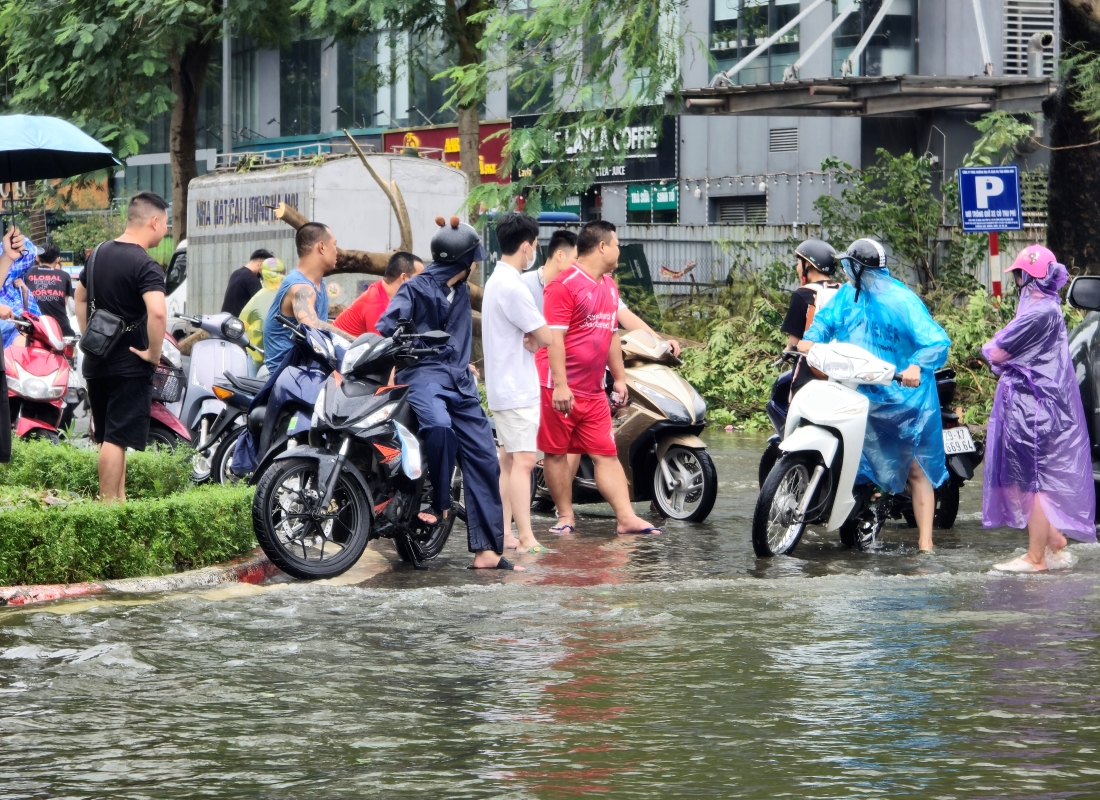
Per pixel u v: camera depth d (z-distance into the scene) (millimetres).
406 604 9164
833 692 6859
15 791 5367
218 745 5965
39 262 18688
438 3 31859
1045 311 10672
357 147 22844
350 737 6082
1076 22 22047
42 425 15039
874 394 11570
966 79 29297
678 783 5422
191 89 38031
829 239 29500
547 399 12648
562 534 12812
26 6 33688
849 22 35281
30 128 12750
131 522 9812
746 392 25688
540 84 26344
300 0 31250
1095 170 23156
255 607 9023
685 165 40875
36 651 7691
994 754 5812
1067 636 8195
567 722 6316
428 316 10688
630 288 30266
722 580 10164
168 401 13883
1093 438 12891
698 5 38938
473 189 25547
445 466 10578
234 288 19250
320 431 10219
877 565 11078
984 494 10898
